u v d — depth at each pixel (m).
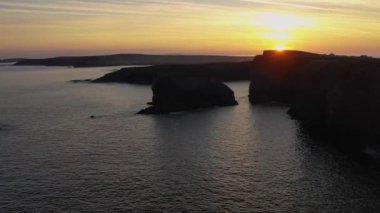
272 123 103.75
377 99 76.50
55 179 62.38
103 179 62.22
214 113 121.31
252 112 122.88
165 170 66.06
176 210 51.34
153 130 96.56
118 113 122.81
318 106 100.12
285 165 68.00
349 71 87.38
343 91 86.88
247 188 58.12
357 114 80.94
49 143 84.69
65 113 124.19
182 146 80.81
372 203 52.78
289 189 57.59
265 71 151.88
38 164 69.88
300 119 108.06
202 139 86.56
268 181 60.72
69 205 53.00
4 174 64.81
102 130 97.31
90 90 196.38
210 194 56.12
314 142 82.81
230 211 50.94
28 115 120.94
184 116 116.38
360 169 65.69
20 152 77.69
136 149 78.88
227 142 83.62
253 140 85.12
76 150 78.69
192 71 153.38
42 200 54.59
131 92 183.75
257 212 50.62
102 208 52.06
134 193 56.72
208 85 136.88
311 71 109.44
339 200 53.75
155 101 131.75
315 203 52.97
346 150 76.62
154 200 54.34
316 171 64.88
